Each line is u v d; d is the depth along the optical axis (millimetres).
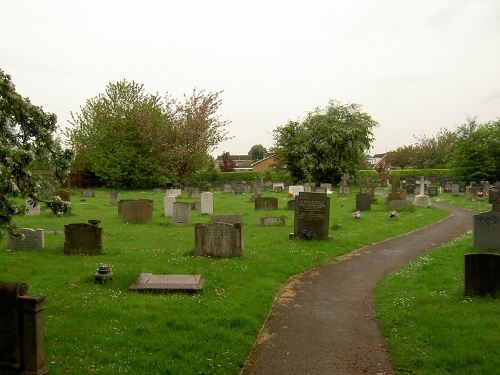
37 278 11117
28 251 14539
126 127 58062
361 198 29062
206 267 12703
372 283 12484
